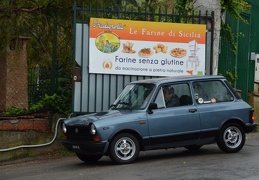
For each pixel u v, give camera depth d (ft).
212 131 44.65
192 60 52.75
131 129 42.09
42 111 50.34
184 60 52.60
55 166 44.39
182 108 43.93
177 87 44.60
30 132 49.34
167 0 60.80
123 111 43.60
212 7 55.67
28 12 50.88
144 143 42.55
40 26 52.03
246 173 36.99
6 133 48.29
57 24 52.75
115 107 45.50
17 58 50.83
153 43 52.11
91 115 44.29
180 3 56.85
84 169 41.75
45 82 52.80
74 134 43.29
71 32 53.62
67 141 43.75
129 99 44.91
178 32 52.44
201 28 52.80
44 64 53.36
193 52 52.75
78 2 52.80
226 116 45.14
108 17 51.67
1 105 51.44
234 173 37.04
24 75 51.88
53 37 52.34
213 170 38.22
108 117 42.29
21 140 48.91
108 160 45.83
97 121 41.63
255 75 70.59
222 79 46.32
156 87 44.01
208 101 45.14
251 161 41.47
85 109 51.13
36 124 49.65
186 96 44.57
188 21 54.13
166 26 52.24
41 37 52.80
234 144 45.60
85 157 45.11
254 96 67.92
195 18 54.03
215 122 44.80
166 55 52.29
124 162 42.06
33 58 54.44
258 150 47.16
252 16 69.62
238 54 67.41
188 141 44.04
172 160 43.24
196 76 45.93
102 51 51.24
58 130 50.47
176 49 52.44
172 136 43.37
